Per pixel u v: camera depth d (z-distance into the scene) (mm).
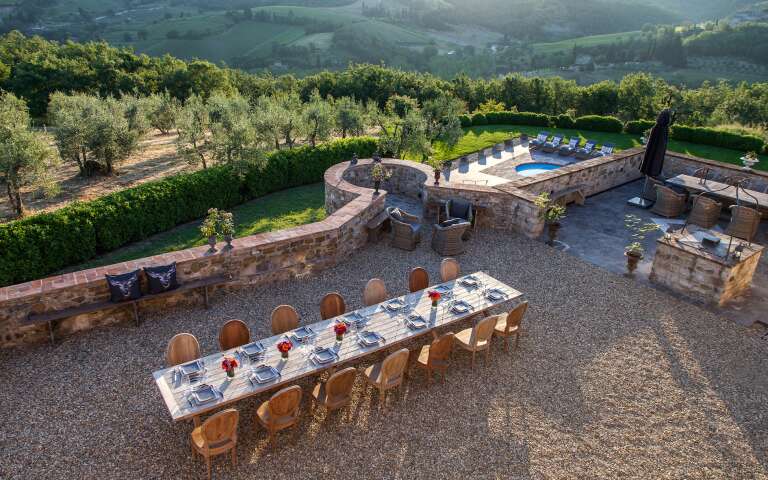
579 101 52812
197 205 14992
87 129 17578
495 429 6992
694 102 59562
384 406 7355
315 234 11094
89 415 6961
